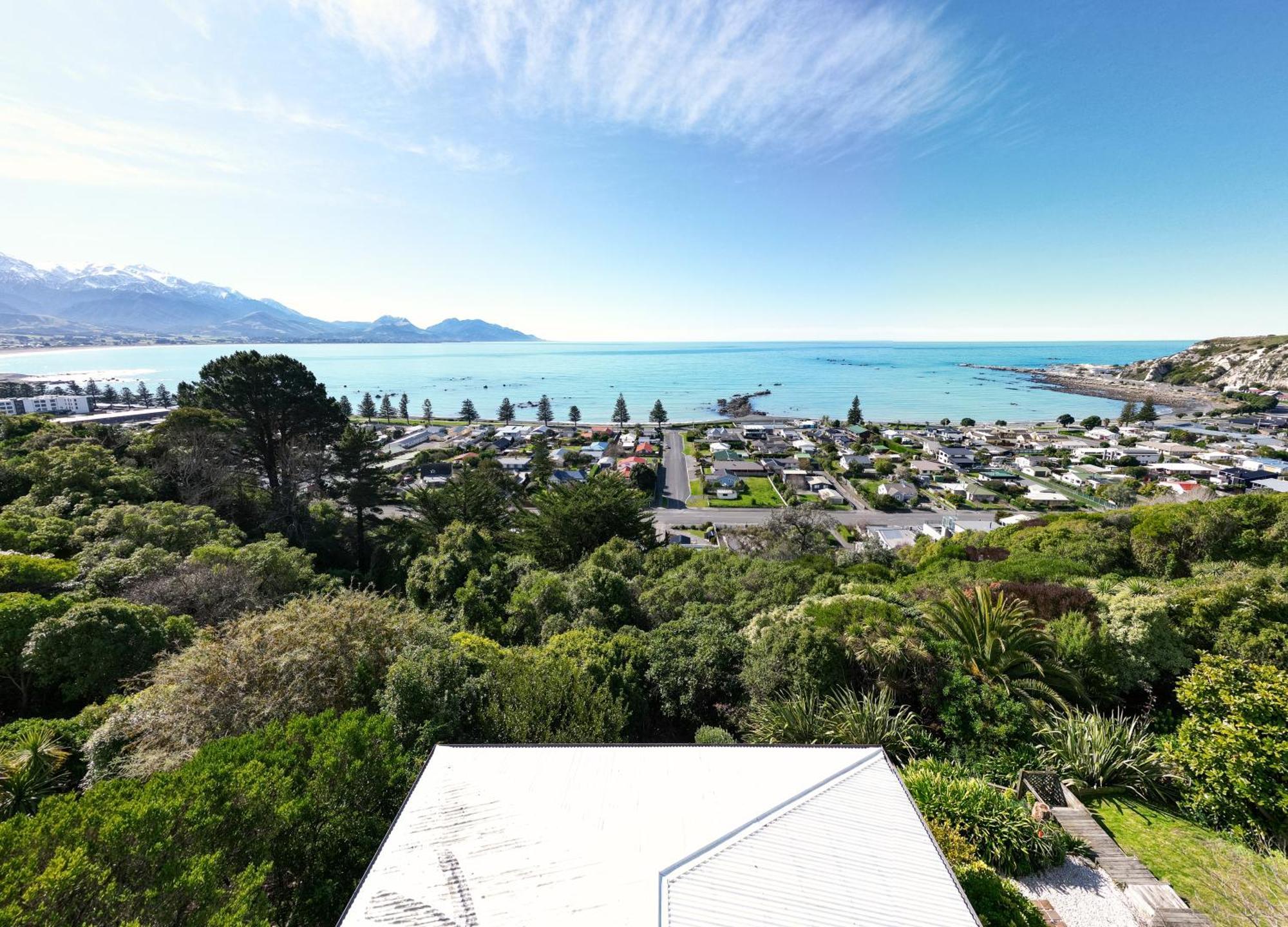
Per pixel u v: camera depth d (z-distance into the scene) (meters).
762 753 9.13
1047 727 11.91
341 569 38.00
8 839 7.67
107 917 7.14
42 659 16.27
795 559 34.81
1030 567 21.23
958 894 6.69
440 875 6.92
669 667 15.87
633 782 8.41
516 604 23.77
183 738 12.16
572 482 45.38
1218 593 13.48
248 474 41.06
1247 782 9.67
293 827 9.37
